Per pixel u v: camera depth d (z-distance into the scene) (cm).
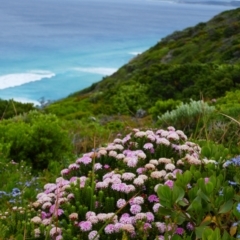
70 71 8938
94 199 328
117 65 10369
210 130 655
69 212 331
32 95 6750
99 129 1159
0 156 697
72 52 12219
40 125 793
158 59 5797
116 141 446
